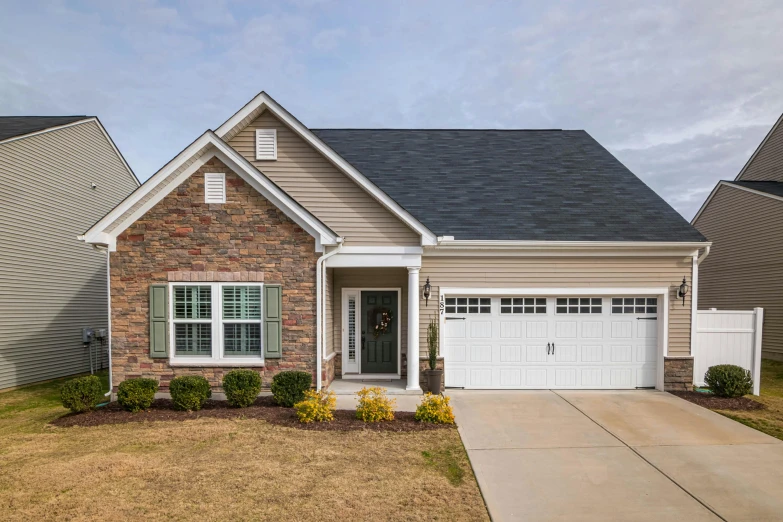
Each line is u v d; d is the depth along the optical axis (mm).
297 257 10617
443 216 12008
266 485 6273
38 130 14273
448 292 11609
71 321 15828
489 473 6848
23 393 12734
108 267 10484
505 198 12836
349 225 11352
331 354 12078
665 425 9086
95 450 7574
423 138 15891
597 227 11844
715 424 9172
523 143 15750
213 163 10539
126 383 9602
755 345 11867
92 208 16828
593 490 6379
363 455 7363
